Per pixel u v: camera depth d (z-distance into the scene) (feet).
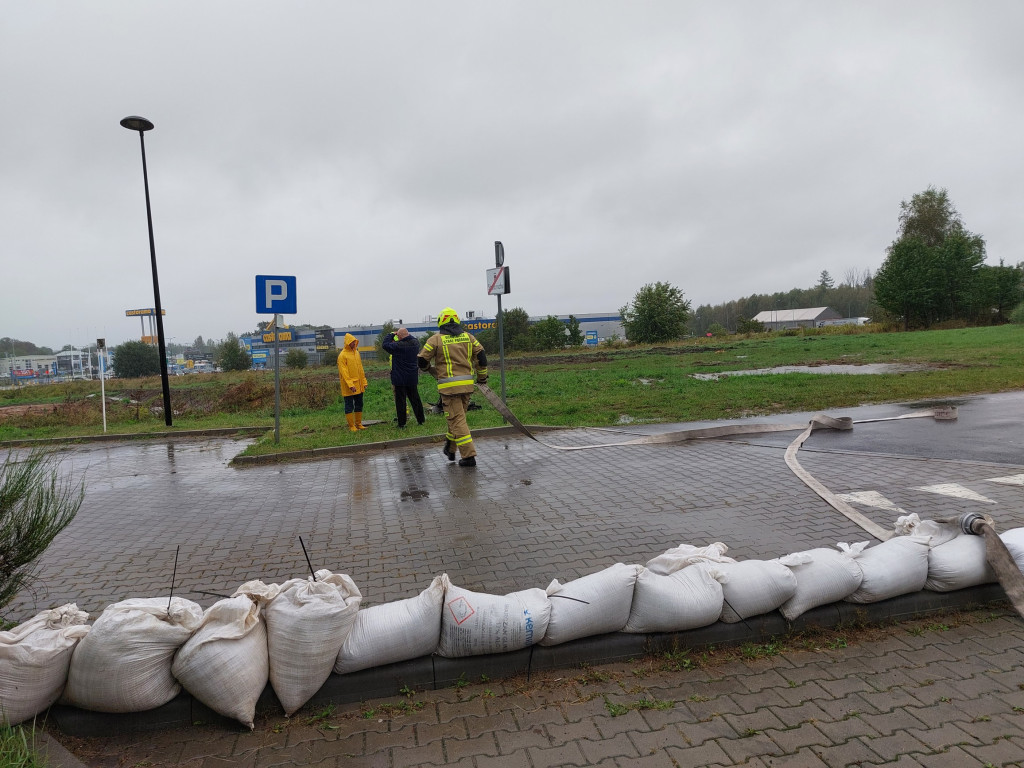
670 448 29.60
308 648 9.77
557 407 44.60
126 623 9.29
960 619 12.35
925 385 45.29
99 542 19.47
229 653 9.42
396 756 8.90
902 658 11.03
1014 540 12.85
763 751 8.67
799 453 26.86
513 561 15.90
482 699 10.24
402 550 17.20
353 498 23.36
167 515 22.57
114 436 44.91
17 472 11.46
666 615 11.12
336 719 9.91
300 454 32.12
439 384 27.55
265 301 34.17
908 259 166.50
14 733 8.96
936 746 8.66
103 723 9.63
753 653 11.27
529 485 23.77
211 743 9.41
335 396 62.80
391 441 33.22
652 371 73.82
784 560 12.03
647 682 10.56
